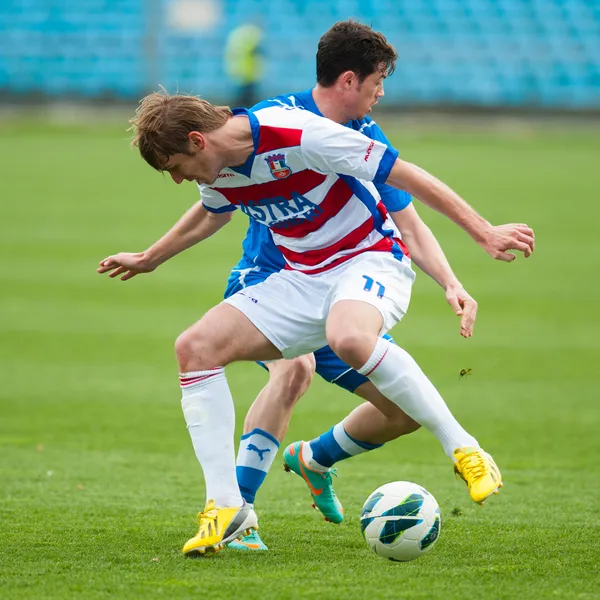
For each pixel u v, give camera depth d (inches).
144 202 2529.5
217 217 592.7
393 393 518.3
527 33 4658.0
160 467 785.6
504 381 1105.4
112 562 515.8
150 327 1353.3
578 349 1261.1
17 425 912.3
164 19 4591.5
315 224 552.1
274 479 768.9
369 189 557.9
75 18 4670.3
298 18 4709.6
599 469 786.8
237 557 532.7
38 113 4232.3
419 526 512.1
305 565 514.3
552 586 472.4
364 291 534.0
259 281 579.2
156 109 511.5
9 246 1930.4
